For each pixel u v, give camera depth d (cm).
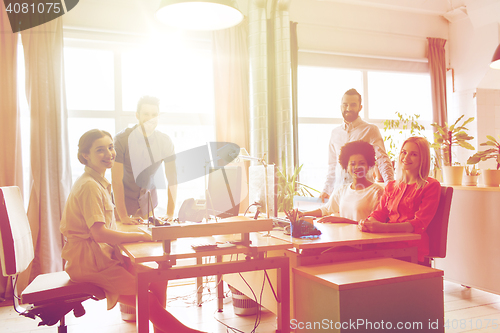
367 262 175
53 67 338
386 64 491
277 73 404
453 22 523
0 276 310
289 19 439
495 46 470
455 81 524
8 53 326
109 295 169
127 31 375
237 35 398
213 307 275
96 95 374
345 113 323
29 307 159
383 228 195
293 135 422
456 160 511
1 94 324
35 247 322
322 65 459
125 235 164
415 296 152
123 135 150
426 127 512
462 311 252
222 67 392
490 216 262
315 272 158
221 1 196
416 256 198
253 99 390
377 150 305
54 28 338
